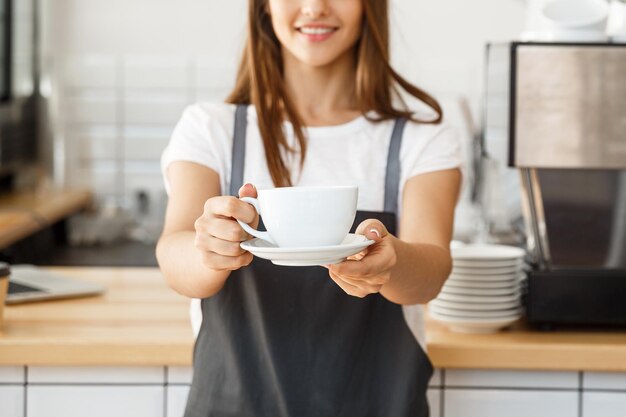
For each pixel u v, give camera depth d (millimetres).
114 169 4961
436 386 2043
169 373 2043
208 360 1781
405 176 1846
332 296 1751
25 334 2025
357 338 1755
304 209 1253
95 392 2043
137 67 4898
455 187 1851
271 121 1840
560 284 2090
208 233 1325
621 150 2068
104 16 4895
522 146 2064
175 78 4895
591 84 2057
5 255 3801
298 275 1755
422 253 1608
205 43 4891
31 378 2037
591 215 2119
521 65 2057
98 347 1975
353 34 1805
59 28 4906
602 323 2104
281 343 1746
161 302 2381
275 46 1889
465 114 3543
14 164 4699
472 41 4820
